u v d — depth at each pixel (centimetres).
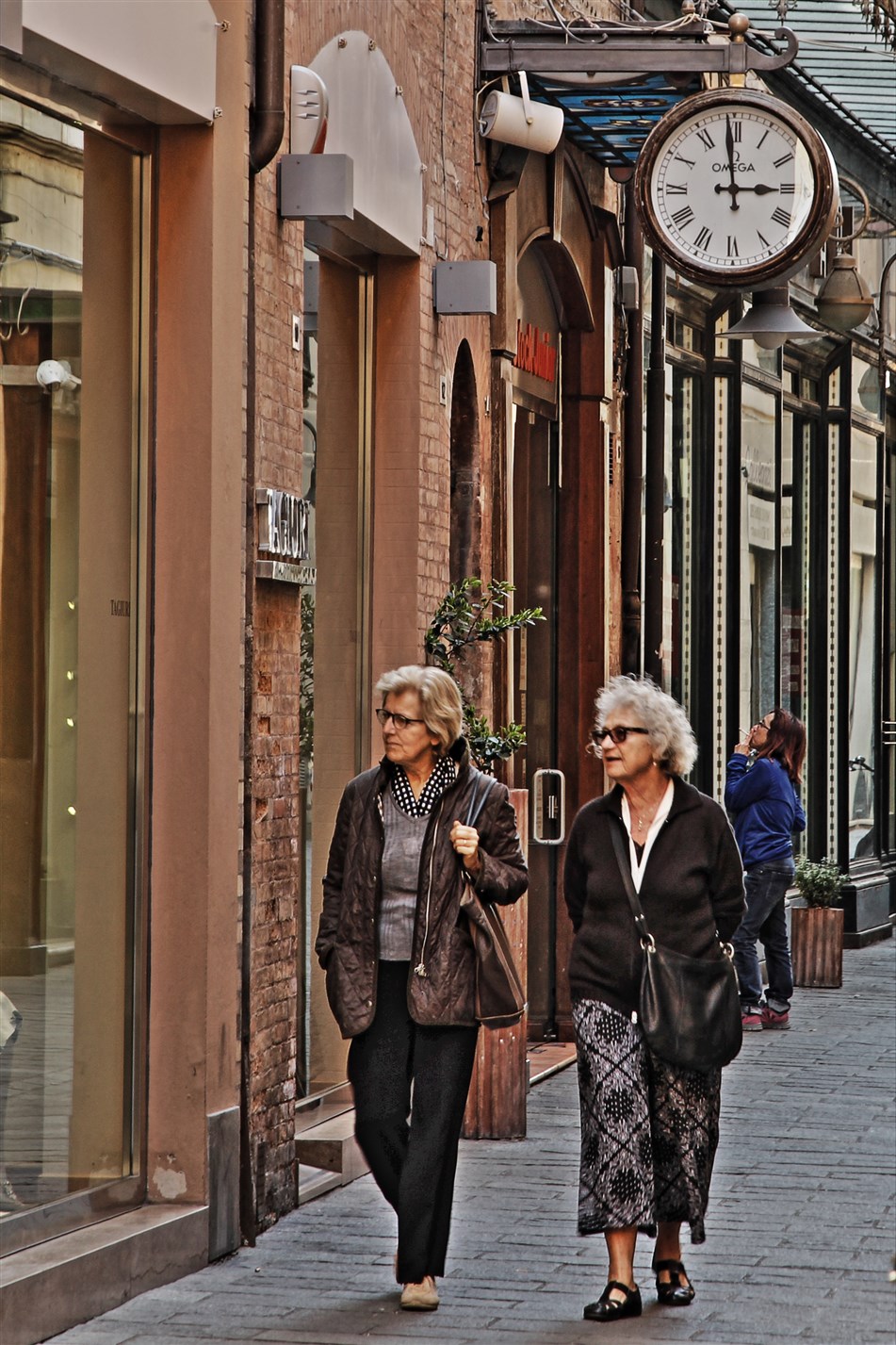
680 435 2650
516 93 1853
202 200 1223
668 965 1111
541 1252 1239
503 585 1647
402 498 1617
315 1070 1505
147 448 1227
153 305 1224
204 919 1211
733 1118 1716
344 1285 1158
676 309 2612
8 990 1096
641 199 1767
